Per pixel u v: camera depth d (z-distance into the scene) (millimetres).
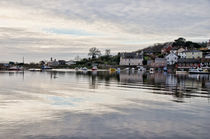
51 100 22688
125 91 30188
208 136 12594
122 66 170125
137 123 14836
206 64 132750
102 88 33750
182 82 46312
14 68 143125
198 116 16688
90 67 191750
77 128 13695
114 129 13586
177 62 139875
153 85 38906
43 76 68062
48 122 14836
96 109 18703
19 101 21938
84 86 36562
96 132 13031
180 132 13180
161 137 12375
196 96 25953
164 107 19688
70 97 24688
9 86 35781
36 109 18453
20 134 12586
